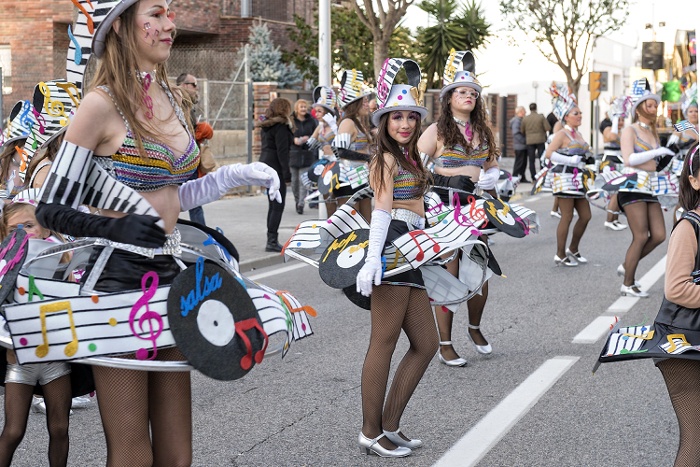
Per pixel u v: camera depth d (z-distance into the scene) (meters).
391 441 5.27
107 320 3.31
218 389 6.55
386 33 20.27
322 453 5.25
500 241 14.96
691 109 11.79
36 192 4.62
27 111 5.68
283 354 3.72
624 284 10.09
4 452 4.18
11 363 4.15
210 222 15.98
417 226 5.25
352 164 10.74
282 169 12.85
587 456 5.19
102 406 3.43
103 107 3.36
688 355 3.76
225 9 26.88
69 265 3.77
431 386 6.61
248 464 5.08
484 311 9.27
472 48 33.38
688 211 3.94
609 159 11.95
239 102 22.22
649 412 5.96
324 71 16.14
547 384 6.62
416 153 5.18
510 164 33.09
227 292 3.48
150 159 3.44
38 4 20.67
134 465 3.42
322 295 10.26
